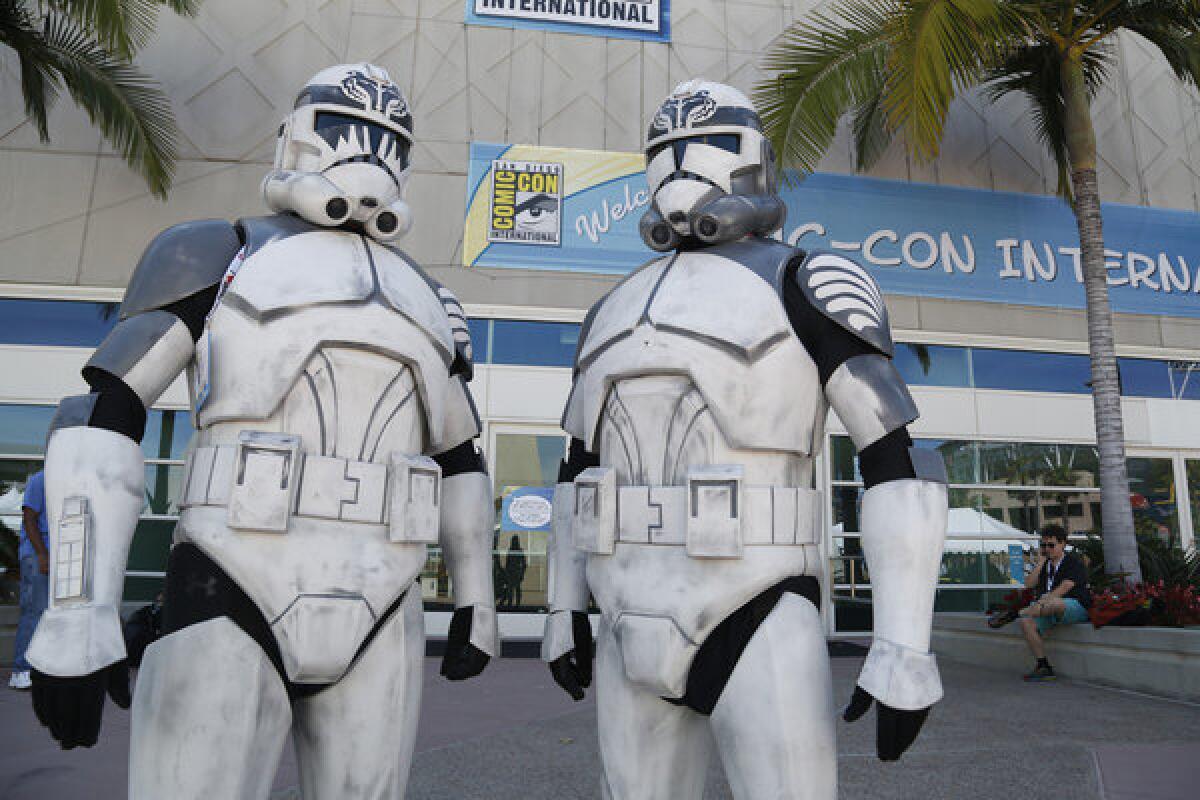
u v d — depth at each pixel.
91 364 1.57
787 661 1.61
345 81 1.82
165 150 9.91
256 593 1.53
